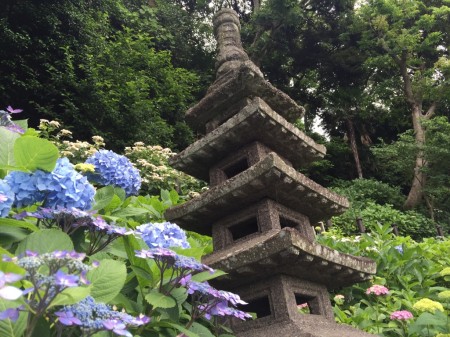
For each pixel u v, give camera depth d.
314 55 16.66
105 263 1.24
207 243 2.92
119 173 2.32
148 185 5.66
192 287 1.32
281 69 16.86
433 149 12.18
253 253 1.76
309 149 2.46
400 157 13.28
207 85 13.69
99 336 1.07
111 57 9.65
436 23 15.00
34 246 1.17
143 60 10.66
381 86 15.33
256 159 2.21
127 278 1.54
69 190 1.45
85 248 1.57
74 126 8.38
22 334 0.96
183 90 11.27
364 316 2.74
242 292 1.95
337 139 16.62
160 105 10.41
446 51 15.40
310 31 16.48
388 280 3.57
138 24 12.90
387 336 2.72
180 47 14.27
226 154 2.39
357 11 15.87
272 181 1.94
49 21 9.11
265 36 14.28
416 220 10.66
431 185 12.66
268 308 2.14
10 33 8.19
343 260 1.98
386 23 14.42
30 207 1.61
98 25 10.52
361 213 10.20
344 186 13.35
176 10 14.91
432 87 14.05
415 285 3.54
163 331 1.44
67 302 0.83
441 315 2.36
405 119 16.91
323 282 2.10
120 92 9.05
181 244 1.59
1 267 0.91
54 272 0.84
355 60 16.30
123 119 8.84
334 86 17.28
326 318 1.98
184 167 2.50
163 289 1.43
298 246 1.68
